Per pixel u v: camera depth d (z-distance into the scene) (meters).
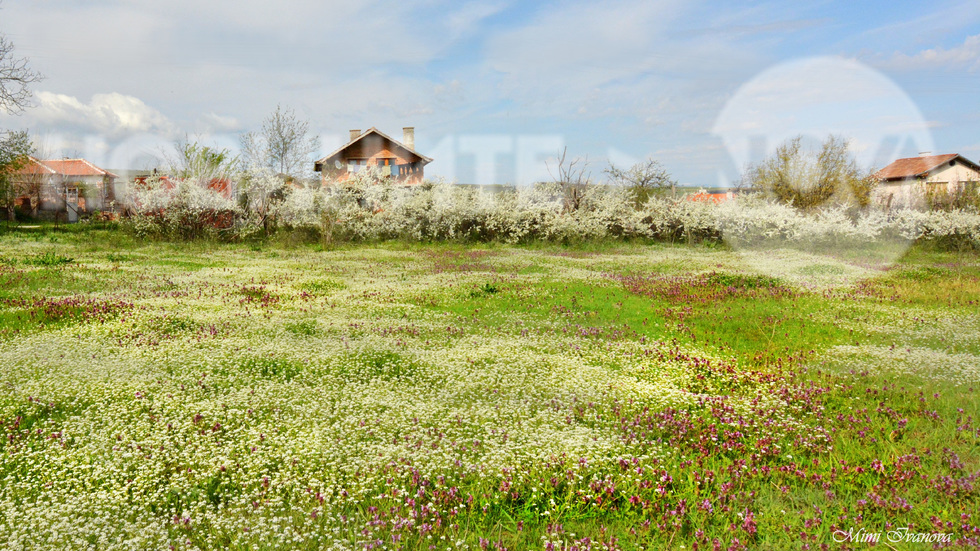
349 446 4.41
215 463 4.14
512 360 6.97
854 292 12.33
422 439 4.55
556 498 3.81
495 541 3.30
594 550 3.24
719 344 7.96
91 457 4.23
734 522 3.51
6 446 4.39
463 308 10.66
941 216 21.91
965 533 3.28
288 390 5.73
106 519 3.38
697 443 4.60
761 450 4.41
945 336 8.09
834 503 3.70
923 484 3.88
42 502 3.62
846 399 5.63
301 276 15.09
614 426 4.98
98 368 6.27
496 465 4.09
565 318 9.72
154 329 8.47
